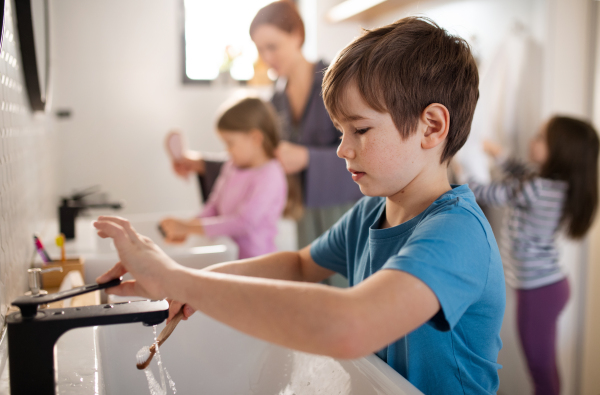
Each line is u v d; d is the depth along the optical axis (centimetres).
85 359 51
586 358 162
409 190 54
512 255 159
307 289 38
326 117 150
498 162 162
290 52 149
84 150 218
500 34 162
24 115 93
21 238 80
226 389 65
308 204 147
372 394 50
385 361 60
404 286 38
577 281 162
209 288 39
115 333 65
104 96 219
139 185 229
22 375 37
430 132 50
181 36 227
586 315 161
